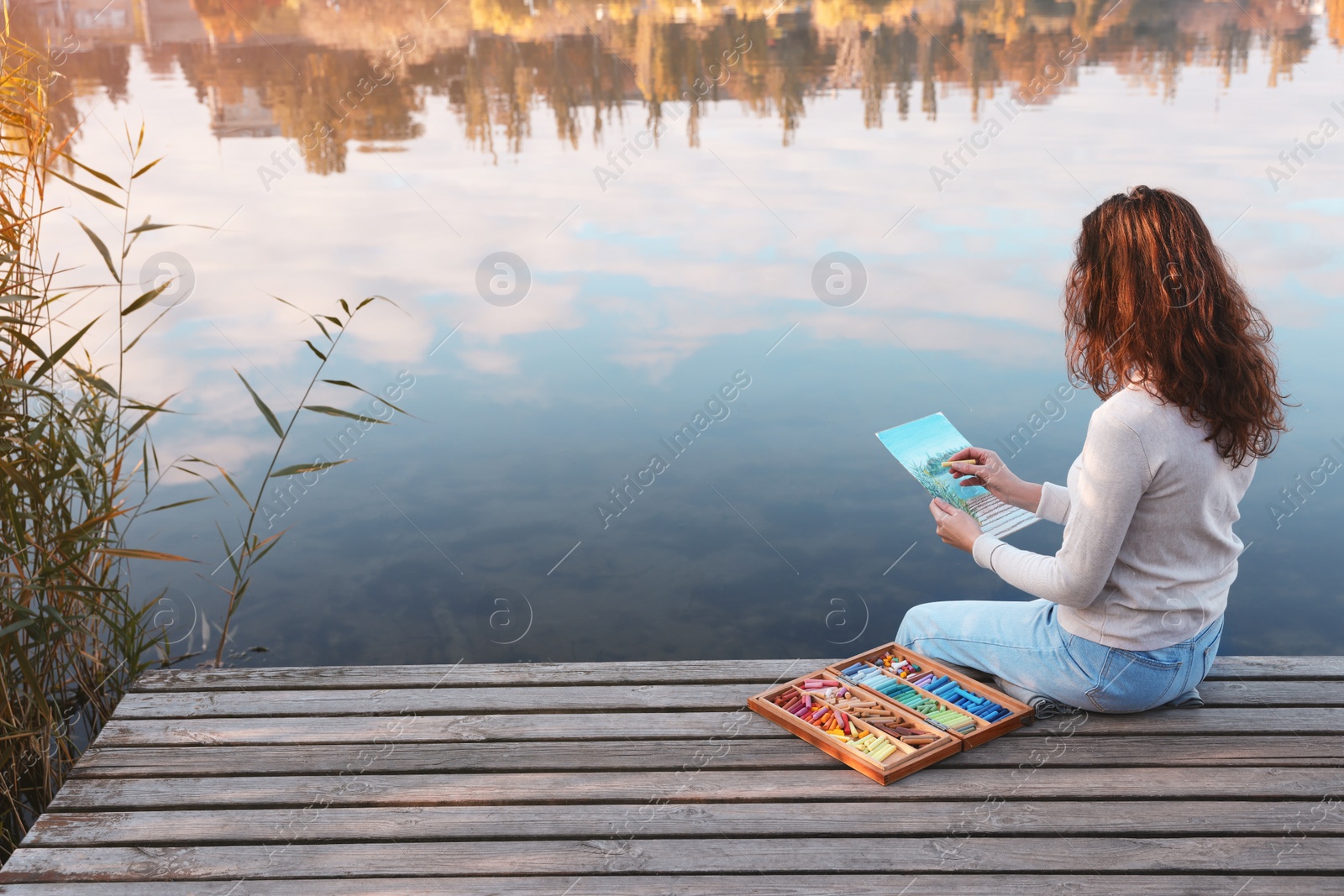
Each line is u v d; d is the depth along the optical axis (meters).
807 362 5.00
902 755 1.98
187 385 4.87
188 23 17.09
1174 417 1.73
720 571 3.37
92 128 10.65
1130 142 9.38
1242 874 1.71
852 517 3.68
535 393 4.78
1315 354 4.75
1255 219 6.90
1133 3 18.12
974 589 3.25
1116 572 1.90
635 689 2.30
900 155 9.47
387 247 7.15
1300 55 13.61
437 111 12.23
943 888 1.70
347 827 1.87
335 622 3.14
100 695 2.82
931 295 5.86
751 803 1.91
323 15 17.83
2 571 2.33
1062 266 6.25
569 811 1.90
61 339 5.30
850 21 17.09
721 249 6.98
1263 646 2.88
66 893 1.71
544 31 17.00
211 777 2.02
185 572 3.42
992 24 16.66
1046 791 1.91
